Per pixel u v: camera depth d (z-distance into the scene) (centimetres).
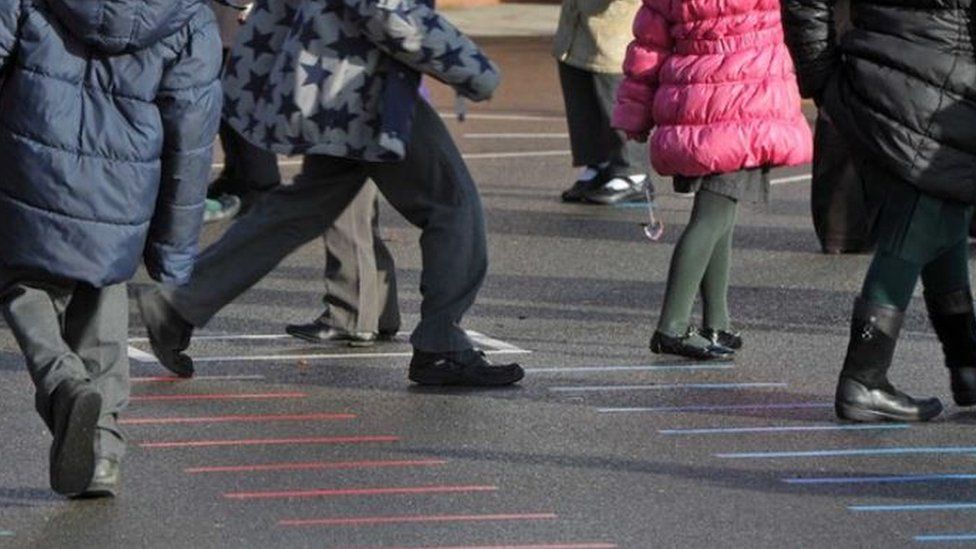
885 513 1044
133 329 1533
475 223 1328
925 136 1174
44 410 1007
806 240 1962
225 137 2056
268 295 1675
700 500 1066
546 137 2823
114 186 998
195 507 1045
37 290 1030
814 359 1434
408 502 1057
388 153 1282
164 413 1258
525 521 1023
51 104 981
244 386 1338
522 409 1274
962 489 1094
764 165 1393
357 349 1461
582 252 1898
